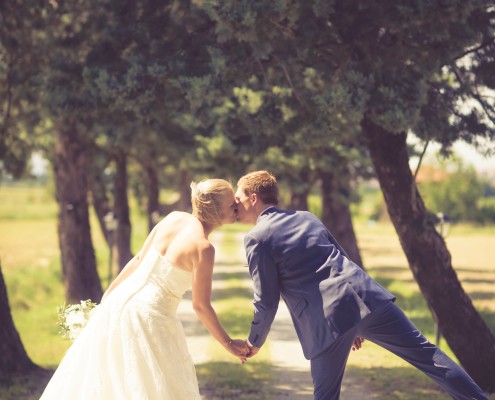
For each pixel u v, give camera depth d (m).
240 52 7.91
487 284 21.67
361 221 91.12
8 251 39.53
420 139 7.83
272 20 7.29
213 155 17.20
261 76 8.49
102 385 4.00
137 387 3.93
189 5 8.28
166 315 4.11
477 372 8.30
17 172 14.95
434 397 7.80
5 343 8.41
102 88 7.88
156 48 8.22
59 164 16.98
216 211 4.24
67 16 11.16
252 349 4.33
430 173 64.56
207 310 4.15
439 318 8.39
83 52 9.54
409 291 19.42
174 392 4.04
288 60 7.66
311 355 4.27
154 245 4.22
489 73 7.95
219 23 7.15
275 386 8.45
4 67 11.38
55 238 51.41
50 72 9.54
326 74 7.51
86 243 17.03
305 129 8.04
